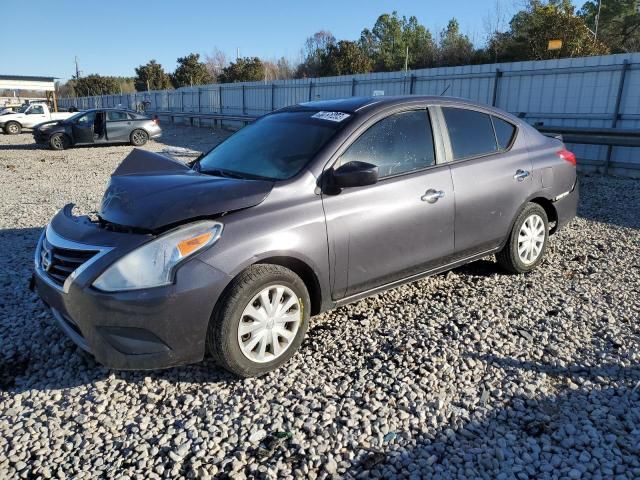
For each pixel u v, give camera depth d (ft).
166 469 8.35
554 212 16.74
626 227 21.95
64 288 9.87
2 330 12.94
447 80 47.44
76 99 201.87
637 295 14.64
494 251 15.20
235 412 9.67
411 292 15.02
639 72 34.14
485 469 8.21
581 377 10.61
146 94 124.57
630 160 34.58
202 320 9.82
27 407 9.96
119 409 9.86
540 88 40.09
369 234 11.86
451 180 13.44
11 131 85.10
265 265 10.43
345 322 13.19
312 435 9.04
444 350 11.66
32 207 27.45
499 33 102.99
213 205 10.17
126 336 9.57
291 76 186.09
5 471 8.29
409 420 9.39
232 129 84.23
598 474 8.00
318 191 11.33
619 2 128.67
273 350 10.73
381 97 13.69
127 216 10.30
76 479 8.10
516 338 12.23
